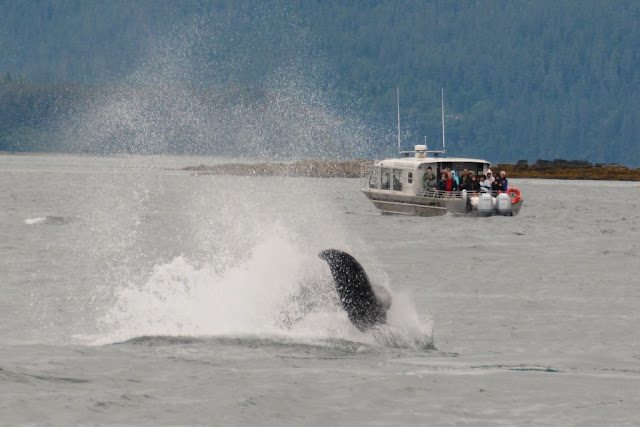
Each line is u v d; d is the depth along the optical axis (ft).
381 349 200.85
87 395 163.63
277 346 198.59
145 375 176.86
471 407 161.89
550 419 155.53
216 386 170.09
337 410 158.61
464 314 263.49
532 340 226.99
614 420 155.43
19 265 372.58
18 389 166.20
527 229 593.01
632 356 208.03
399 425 151.74
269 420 152.97
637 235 556.92
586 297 302.25
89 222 610.65
